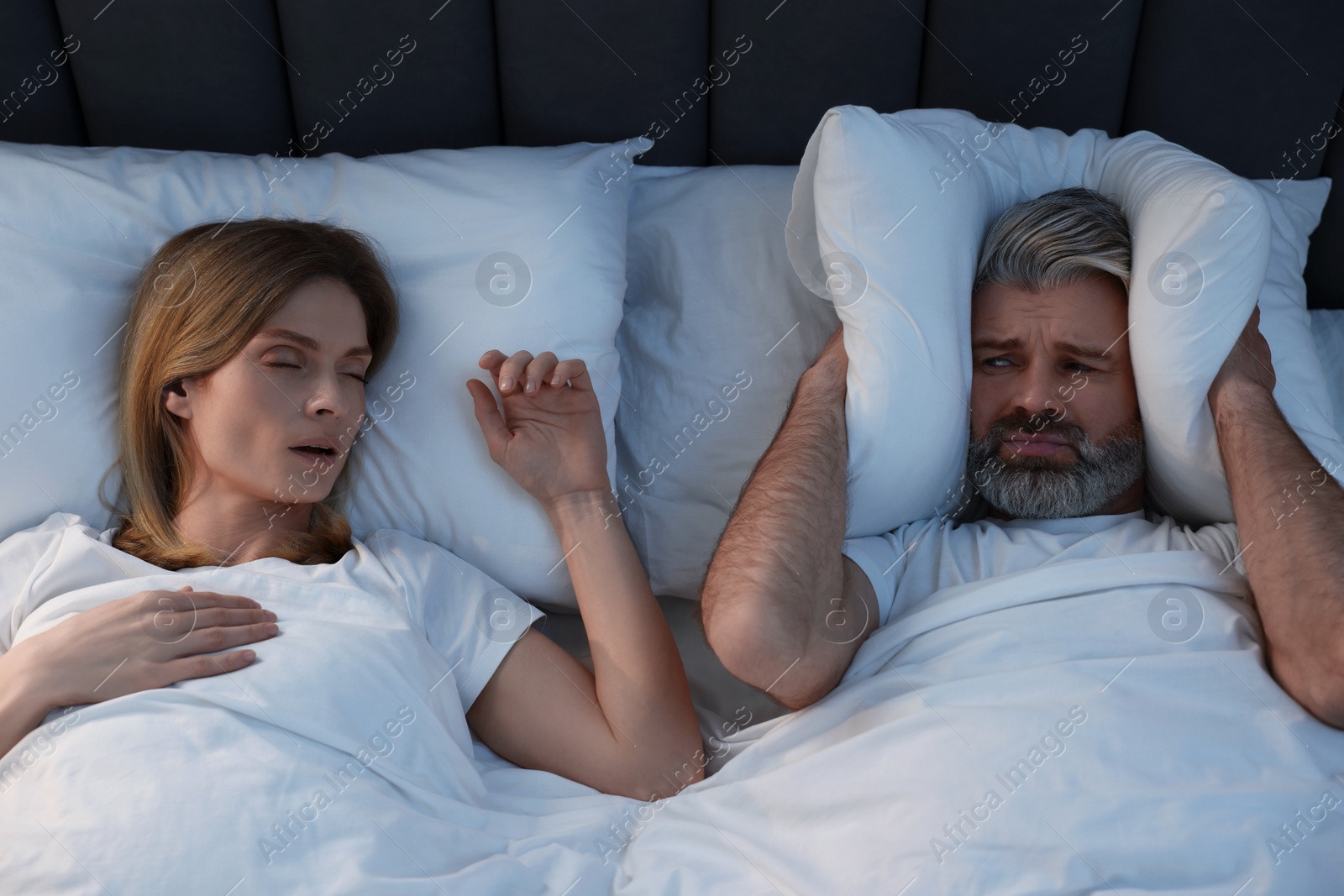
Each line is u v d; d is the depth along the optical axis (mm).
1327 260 1556
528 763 1120
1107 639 1007
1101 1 1420
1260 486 1025
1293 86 1455
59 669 933
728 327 1344
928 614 1068
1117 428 1174
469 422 1204
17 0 1347
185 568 1108
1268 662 989
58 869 828
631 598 1134
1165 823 853
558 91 1475
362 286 1176
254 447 1077
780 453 1123
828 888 895
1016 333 1187
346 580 1082
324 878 853
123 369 1159
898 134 1157
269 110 1471
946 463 1167
